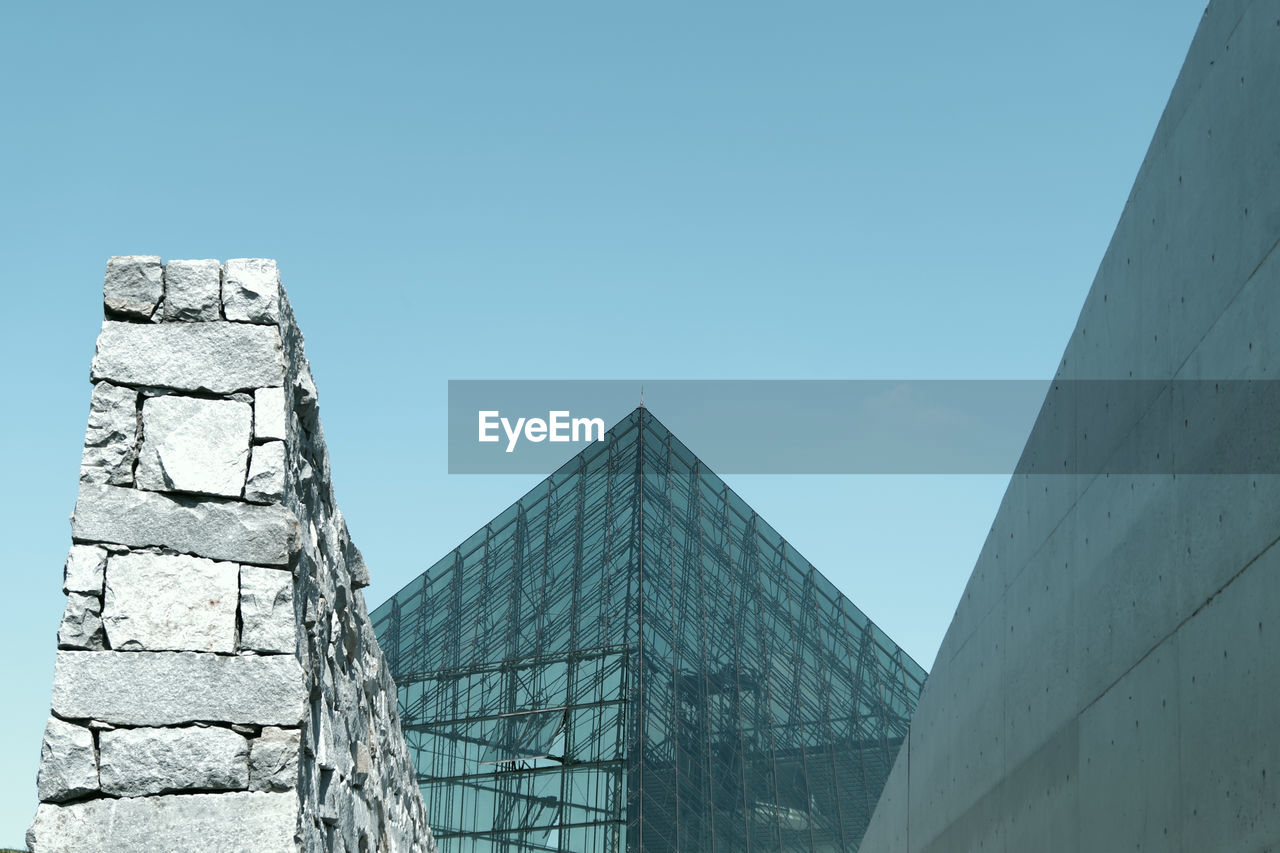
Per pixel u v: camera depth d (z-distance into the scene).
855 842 52.22
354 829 8.88
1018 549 13.66
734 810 50.16
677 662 52.94
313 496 7.85
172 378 6.90
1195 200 8.56
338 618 8.61
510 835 50.16
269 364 7.00
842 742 54.84
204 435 6.86
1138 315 9.76
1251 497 7.37
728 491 61.44
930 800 18.78
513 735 52.81
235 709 6.56
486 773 52.53
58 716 6.43
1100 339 10.83
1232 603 7.60
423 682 58.03
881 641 59.84
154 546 6.70
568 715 51.50
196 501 6.80
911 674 59.12
